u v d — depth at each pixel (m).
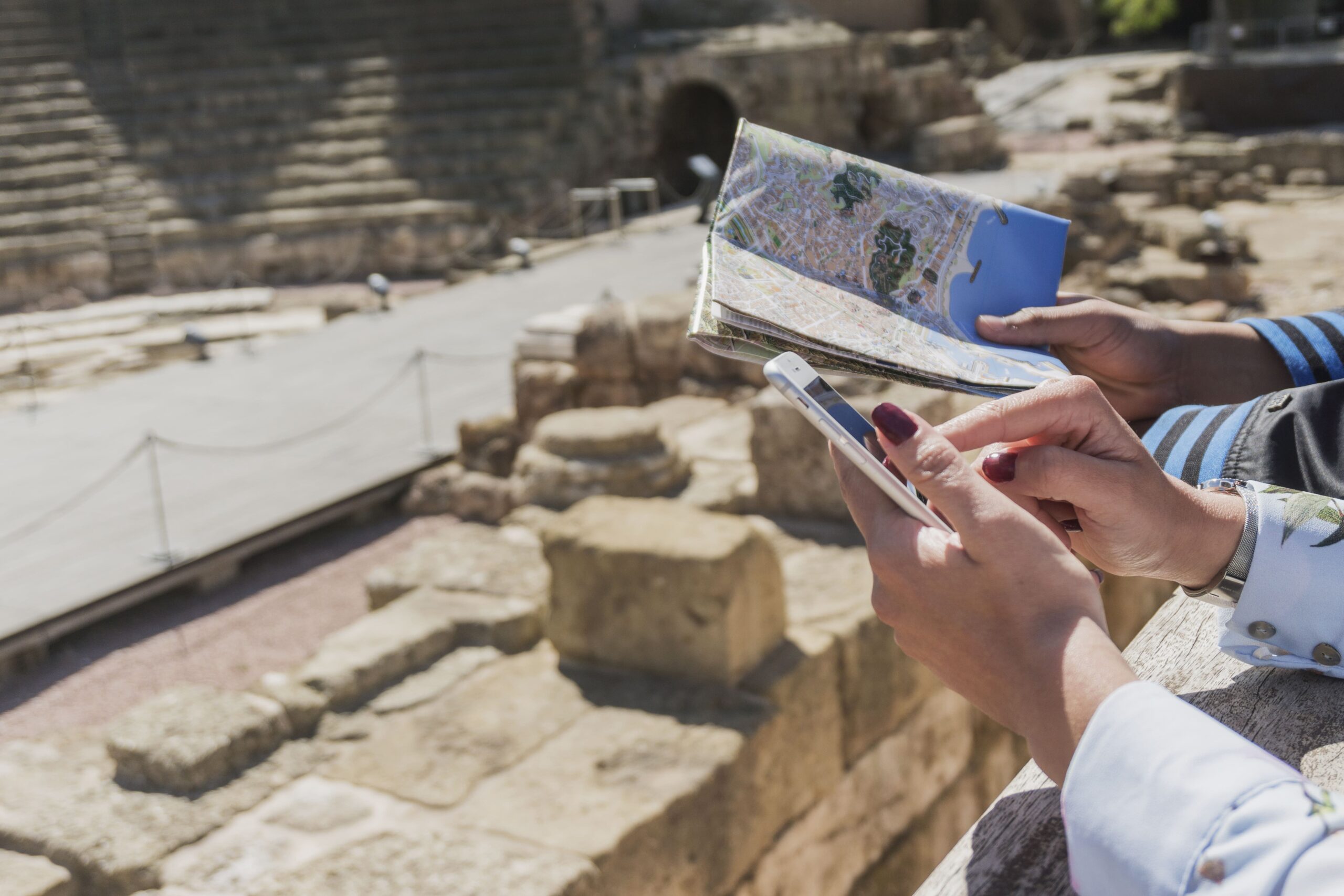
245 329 15.96
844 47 22.27
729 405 8.70
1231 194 20.42
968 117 24.83
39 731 5.99
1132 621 6.42
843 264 1.14
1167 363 1.31
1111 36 35.94
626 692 4.43
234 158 21.28
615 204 18.12
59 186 20.72
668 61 21.86
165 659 6.76
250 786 4.16
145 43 23.08
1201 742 0.65
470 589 5.38
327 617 7.22
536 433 7.34
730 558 4.29
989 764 5.62
